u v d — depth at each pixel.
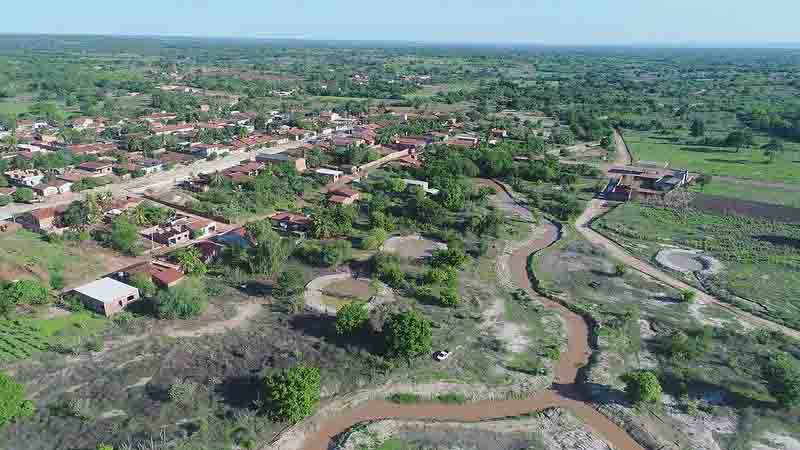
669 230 145.00
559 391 78.75
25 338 83.56
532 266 119.88
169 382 75.25
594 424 72.38
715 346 89.75
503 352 86.44
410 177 187.00
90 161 185.00
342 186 173.50
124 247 117.00
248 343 85.31
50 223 128.75
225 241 125.12
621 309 101.94
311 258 115.62
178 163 193.62
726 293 108.62
